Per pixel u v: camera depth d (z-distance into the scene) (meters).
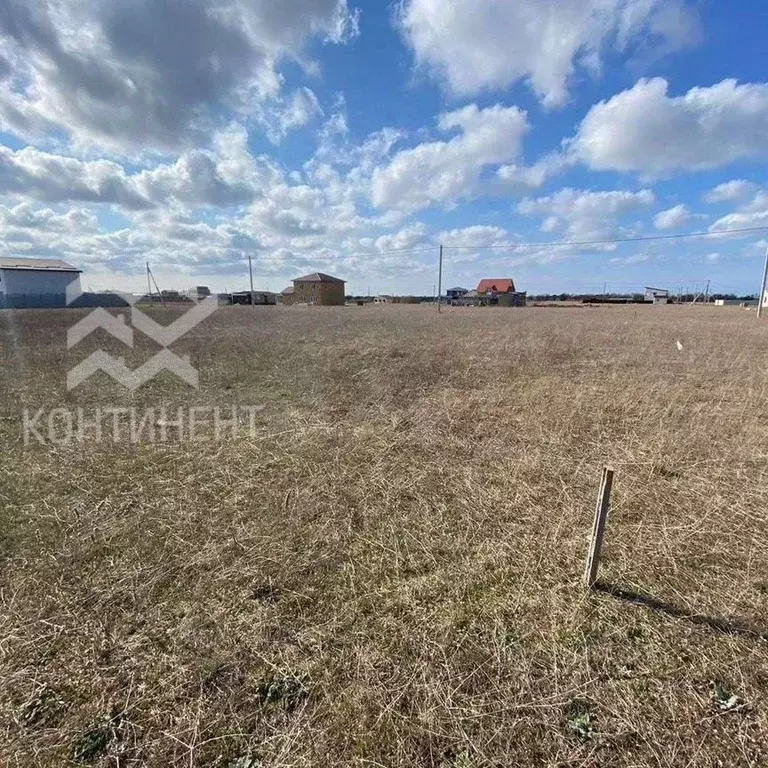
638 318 20.69
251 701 1.52
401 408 5.09
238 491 3.07
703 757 1.32
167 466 3.51
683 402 5.18
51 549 2.39
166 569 2.22
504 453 3.72
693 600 1.97
